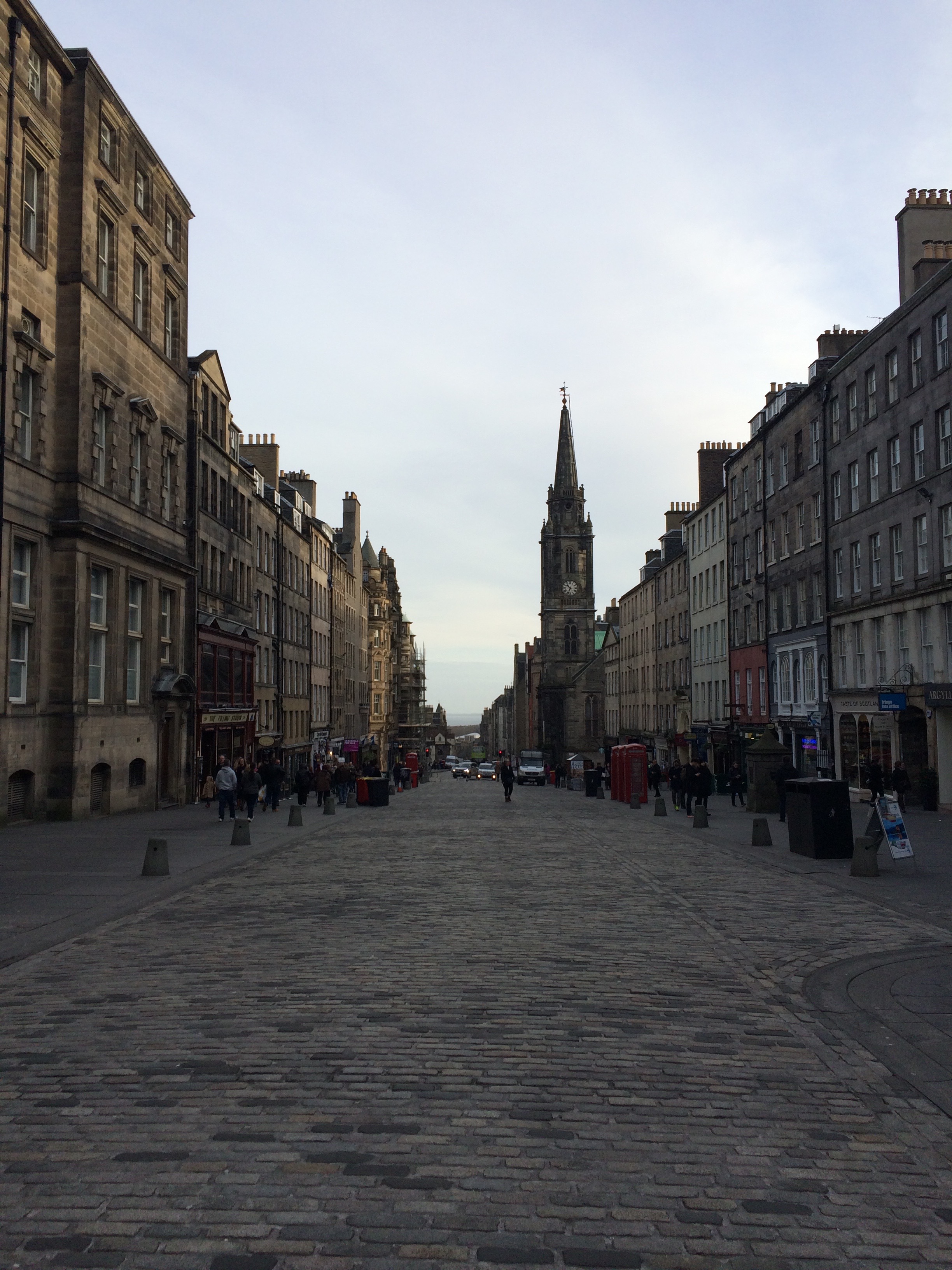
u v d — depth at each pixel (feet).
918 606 107.55
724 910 44.09
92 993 29.12
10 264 84.79
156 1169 17.24
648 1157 17.97
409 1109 19.98
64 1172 17.13
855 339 144.66
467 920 40.98
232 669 146.10
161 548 116.88
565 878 54.85
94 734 97.04
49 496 91.86
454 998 28.25
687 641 218.38
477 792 204.33
